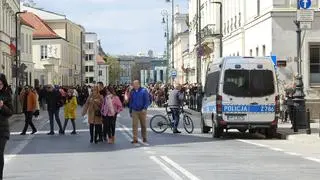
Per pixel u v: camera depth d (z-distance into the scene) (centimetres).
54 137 2866
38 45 11906
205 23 8631
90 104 2555
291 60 4206
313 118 4153
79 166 1720
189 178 1452
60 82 11694
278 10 4219
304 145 2392
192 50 10619
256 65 2723
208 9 8262
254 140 2655
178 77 12669
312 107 4181
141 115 2522
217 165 1717
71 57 13738
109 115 2520
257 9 4884
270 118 2723
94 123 2548
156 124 3161
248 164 1742
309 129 2728
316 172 1567
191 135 2964
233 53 6050
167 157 1939
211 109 2877
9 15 7425
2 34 6619
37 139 2755
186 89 6656
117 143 2506
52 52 11919
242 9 5578
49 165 1756
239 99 2711
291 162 1798
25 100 3088
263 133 2983
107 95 2531
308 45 4209
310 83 4209
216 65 2881
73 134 3056
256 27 4853
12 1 7656
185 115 3161
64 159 1912
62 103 3070
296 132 2836
